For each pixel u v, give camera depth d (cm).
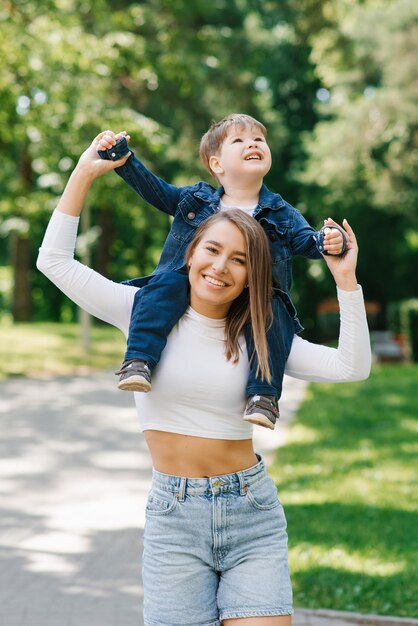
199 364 294
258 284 290
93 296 307
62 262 304
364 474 876
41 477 873
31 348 2180
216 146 317
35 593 542
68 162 1781
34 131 1747
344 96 2477
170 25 2348
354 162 2352
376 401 1418
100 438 1091
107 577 573
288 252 308
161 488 298
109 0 2245
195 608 293
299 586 542
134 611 512
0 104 1688
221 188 317
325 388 1617
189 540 293
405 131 2167
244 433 300
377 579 548
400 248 3531
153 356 291
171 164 2709
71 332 2648
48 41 1670
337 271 288
